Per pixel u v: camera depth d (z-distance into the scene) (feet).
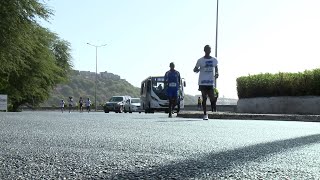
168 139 14.52
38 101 166.50
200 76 39.11
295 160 8.91
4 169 7.38
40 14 93.04
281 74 68.18
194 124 27.17
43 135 15.72
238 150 10.93
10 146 11.51
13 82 135.54
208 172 7.20
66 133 16.98
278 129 22.33
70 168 7.60
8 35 86.69
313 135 17.35
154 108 101.40
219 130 20.74
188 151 10.65
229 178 6.64
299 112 64.18
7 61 93.15
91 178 6.61
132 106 141.28
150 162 8.46
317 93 62.59
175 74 47.57
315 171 7.39
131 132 18.17
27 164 8.04
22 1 87.61
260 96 71.31
